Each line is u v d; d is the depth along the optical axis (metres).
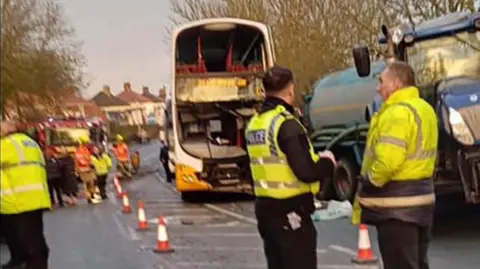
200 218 16.89
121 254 11.97
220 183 20.05
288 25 34.16
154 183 31.78
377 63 15.93
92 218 18.20
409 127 5.51
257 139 5.32
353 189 15.71
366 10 31.16
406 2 25.41
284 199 5.25
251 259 10.86
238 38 20.66
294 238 5.27
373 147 5.75
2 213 8.25
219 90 20.05
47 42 36.28
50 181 21.83
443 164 10.69
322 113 17.58
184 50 20.72
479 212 13.42
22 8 32.06
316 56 32.53
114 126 90.12
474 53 12.11
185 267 10.46
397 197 5.59
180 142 20.14
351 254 10.69
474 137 10.35
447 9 24.06
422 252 5.86
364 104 15.59
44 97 36.69
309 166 5.12
